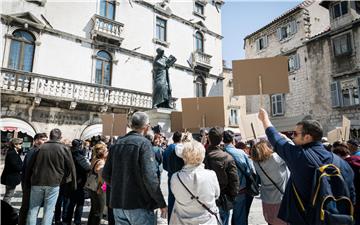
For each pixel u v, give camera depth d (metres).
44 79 13.79
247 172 4.01
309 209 2.09
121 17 17.92
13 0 13.92
